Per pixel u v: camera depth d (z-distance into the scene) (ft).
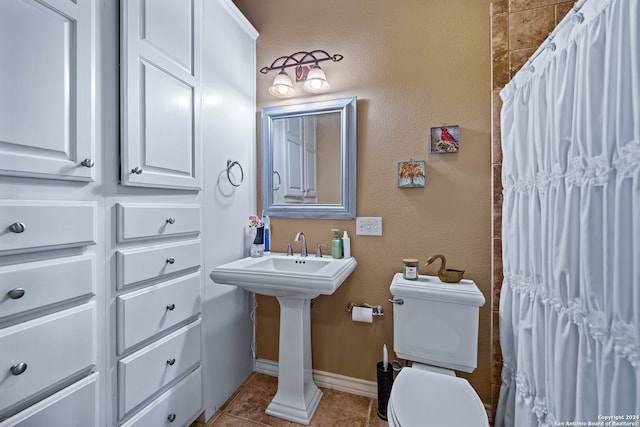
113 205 3.38
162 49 3.92
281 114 6.09
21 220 2.51
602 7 2.32
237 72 5.75
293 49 6.13
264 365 6.35
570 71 2.71
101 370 3.23
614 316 2.19
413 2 5.29
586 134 2.46
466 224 4.99
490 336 4.85
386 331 5.49
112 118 3.38
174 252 4.16
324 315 5.85
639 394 1.99
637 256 1.99
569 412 2.69
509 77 4.59
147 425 3.71
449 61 5.07
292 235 6.12
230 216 5.55
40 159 2.62
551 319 2.98
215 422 4.87
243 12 6.54
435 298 4.40
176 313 4.19
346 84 5.70
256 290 4.74
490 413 4.81
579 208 2.63
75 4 2.92
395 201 5.38
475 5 4.96
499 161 4.67
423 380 3.80
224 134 5.37
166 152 3.99
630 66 2.09
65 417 2.85
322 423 4.86
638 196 1.99
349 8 5.70
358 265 5.63
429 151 5.16
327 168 5.80
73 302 2.97
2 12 2.39
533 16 4.45
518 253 3.92
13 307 2.46
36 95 2.62
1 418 2.41
